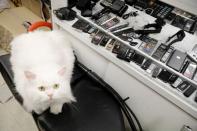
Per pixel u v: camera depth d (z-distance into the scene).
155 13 1.31
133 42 1.18
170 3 1.18
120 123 1.11
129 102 1.32
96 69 1.40
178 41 1.19
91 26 1.30
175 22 1.29
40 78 0.90
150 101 1.18
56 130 1.02
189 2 1.10
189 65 1.11
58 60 1.06
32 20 1.85
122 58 1.15
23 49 1.09
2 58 1.18
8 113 1.56
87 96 1.19
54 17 1.37
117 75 1.27
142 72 1.10
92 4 1.36
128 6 1.37
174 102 1.04
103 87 1.23
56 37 1.21
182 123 1.10
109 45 1.21
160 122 1.22
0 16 1.88
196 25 1.27
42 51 1.07
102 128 1.08
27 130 1.49
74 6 1.38
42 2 1.70
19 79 0.99
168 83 1.07
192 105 1.00
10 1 2.12
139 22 1.27
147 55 1.13
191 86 1.05
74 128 1.04
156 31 1.23
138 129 1.38
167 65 1.09
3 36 1.86
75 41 1.38
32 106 1.00
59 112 1.08
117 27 1.25
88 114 1.11
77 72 1.28
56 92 0.92
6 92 1.67
